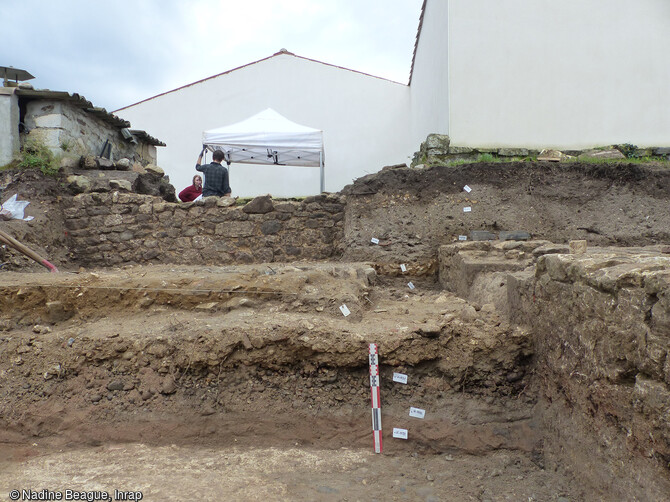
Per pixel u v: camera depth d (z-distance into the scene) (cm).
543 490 270
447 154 818
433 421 327
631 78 843
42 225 643
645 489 203
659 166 677
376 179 674
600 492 241
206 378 346
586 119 842
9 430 329
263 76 1444
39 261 516
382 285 616
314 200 697
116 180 721
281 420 332
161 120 1432
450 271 578
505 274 439
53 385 346
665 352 191
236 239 694
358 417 333
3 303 400
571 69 840
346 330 351
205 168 776
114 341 358
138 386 344
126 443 327
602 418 243
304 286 418
